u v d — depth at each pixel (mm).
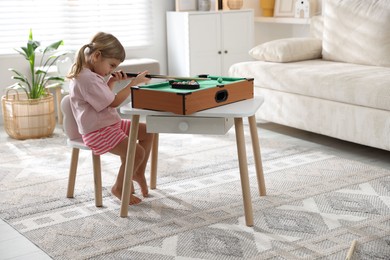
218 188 3178
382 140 3463
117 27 5371
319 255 2365
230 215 2799
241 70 4477
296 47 4473
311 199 2975
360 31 4258
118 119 2912
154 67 5000
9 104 4293
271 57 4457
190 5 5523
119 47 2879
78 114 2863
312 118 3920
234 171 3463
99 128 2848
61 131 4570
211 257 2383
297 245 2461
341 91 3670
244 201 2662
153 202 2994
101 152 2873
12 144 4215
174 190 3160
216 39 5375
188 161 3674
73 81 2859
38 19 4996
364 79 3619
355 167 3467
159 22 5559
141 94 2670
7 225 2777
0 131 4641
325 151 3832
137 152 2887
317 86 3836
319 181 3240
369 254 2359
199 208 2900
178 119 2607
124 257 2406
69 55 5090
